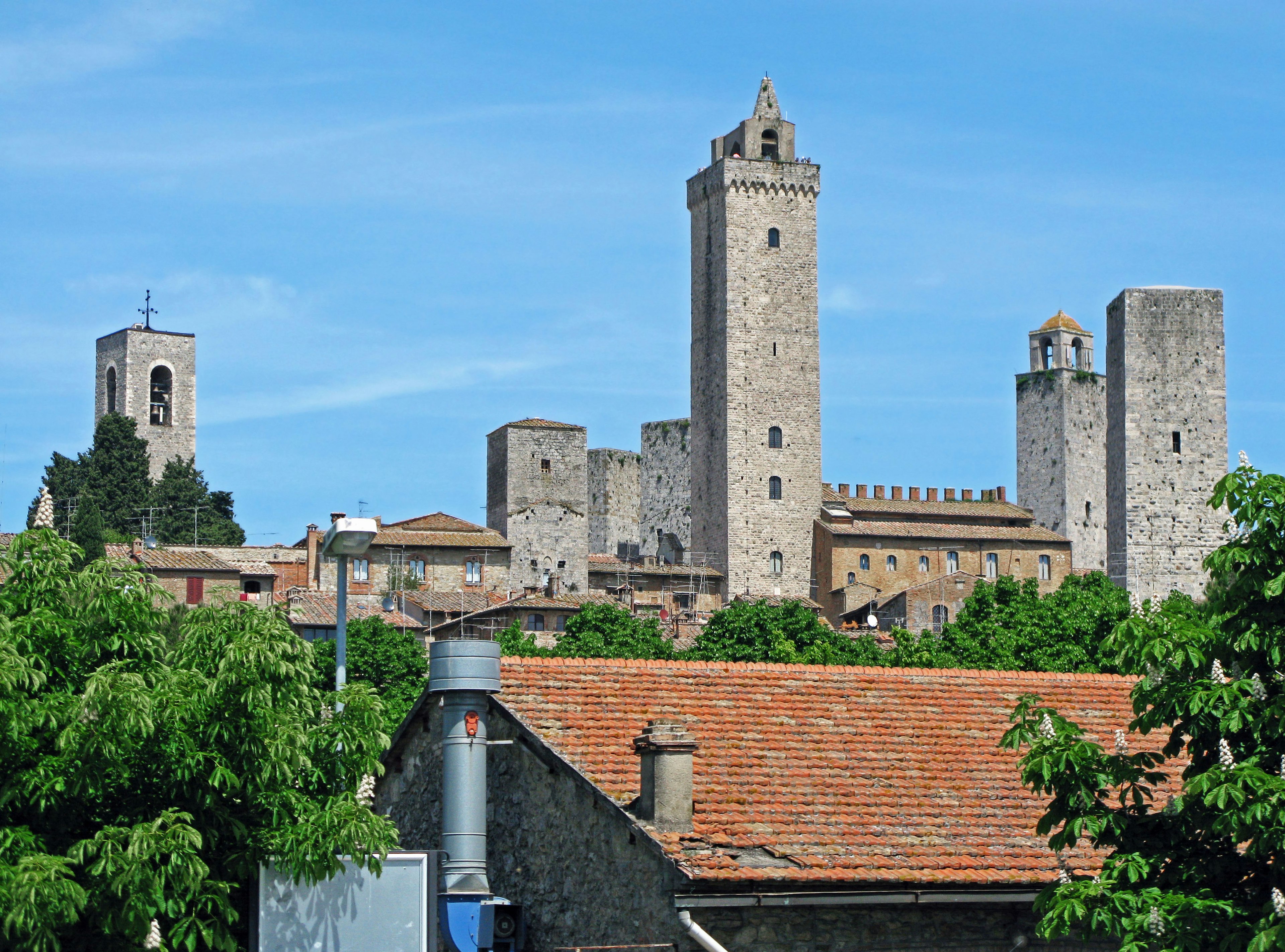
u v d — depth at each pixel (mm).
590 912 44281
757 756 46969
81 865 35750
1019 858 43688
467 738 47125
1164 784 49375
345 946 40875
